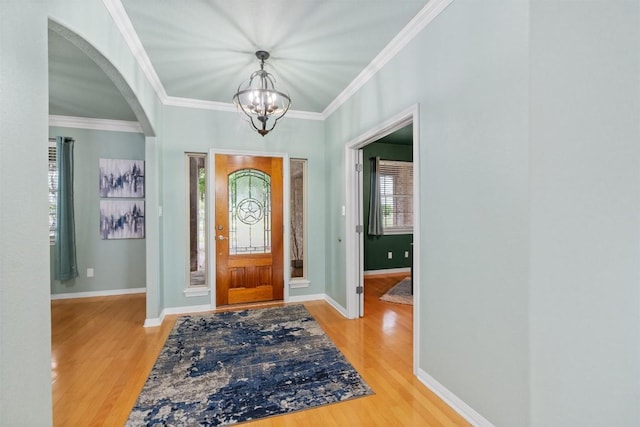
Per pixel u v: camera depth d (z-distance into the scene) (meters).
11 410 0.95
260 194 4.00
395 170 5.99
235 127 3.87
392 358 2.48
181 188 3.66
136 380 2.15
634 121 1.37
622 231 1.39
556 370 1.39
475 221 1.69
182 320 3.37
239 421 1.74
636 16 1.34
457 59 1.80
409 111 2.26
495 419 1.56
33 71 1.06
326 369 2.30
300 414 1.80
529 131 1.37
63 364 2.38
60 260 4.05
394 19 2.13
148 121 2.92
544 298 1.38
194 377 2.19
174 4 1.96
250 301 3.95
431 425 1.71
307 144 4.18
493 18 1.55
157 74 2.97
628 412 1.40
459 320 1.81
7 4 0.93
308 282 4.18
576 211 1.39
